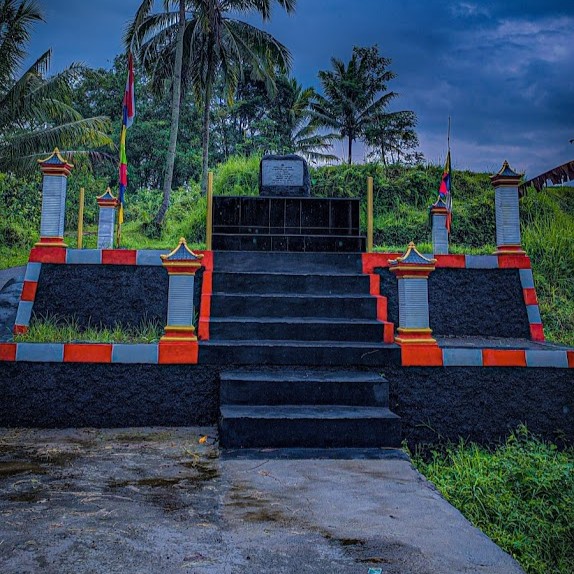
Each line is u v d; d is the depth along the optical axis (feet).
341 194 49.93
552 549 10.96
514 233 21.54
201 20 65.62
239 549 8.04
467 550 8.22
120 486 10.68
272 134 110.42
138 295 19.62
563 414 16.31
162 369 16.01
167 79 77.15
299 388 15.06
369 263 21.11
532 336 20.43
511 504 11.98
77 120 60.18
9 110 53.31
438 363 16.33
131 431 15.21
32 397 15.55
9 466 11.84
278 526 8.93
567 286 29.40
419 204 50.21
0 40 51.44
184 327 16.26
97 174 92.48
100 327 19.26
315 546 8.21
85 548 7.91
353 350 16.39
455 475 13.66
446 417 16.24
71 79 56.49
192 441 14.24
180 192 76.13
